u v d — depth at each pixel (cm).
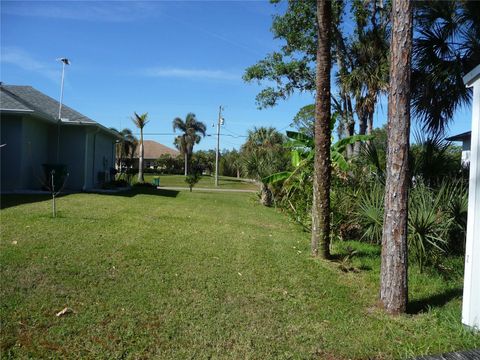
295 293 533
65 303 441
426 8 952
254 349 370
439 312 478
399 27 464
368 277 623
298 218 1099
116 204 1334
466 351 320
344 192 930
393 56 468
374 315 468
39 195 1453
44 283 495
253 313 453
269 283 567
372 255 777
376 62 1345
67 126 1820
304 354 366
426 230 655
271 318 442
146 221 1012
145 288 505
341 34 1562
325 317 455
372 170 936
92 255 632
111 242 730
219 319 429
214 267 624
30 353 338
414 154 843
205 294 501
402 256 476
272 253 754
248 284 554
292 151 1338
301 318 448
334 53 1614
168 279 547
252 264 661
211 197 2116
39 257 598
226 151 7188
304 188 1118
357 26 1509
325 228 738
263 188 1816
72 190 1820
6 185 1523
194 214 1256
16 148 1529
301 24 1691
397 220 475
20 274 519
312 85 1833
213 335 392
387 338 406
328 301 509
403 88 464
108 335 377
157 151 7662
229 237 883
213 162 7006
